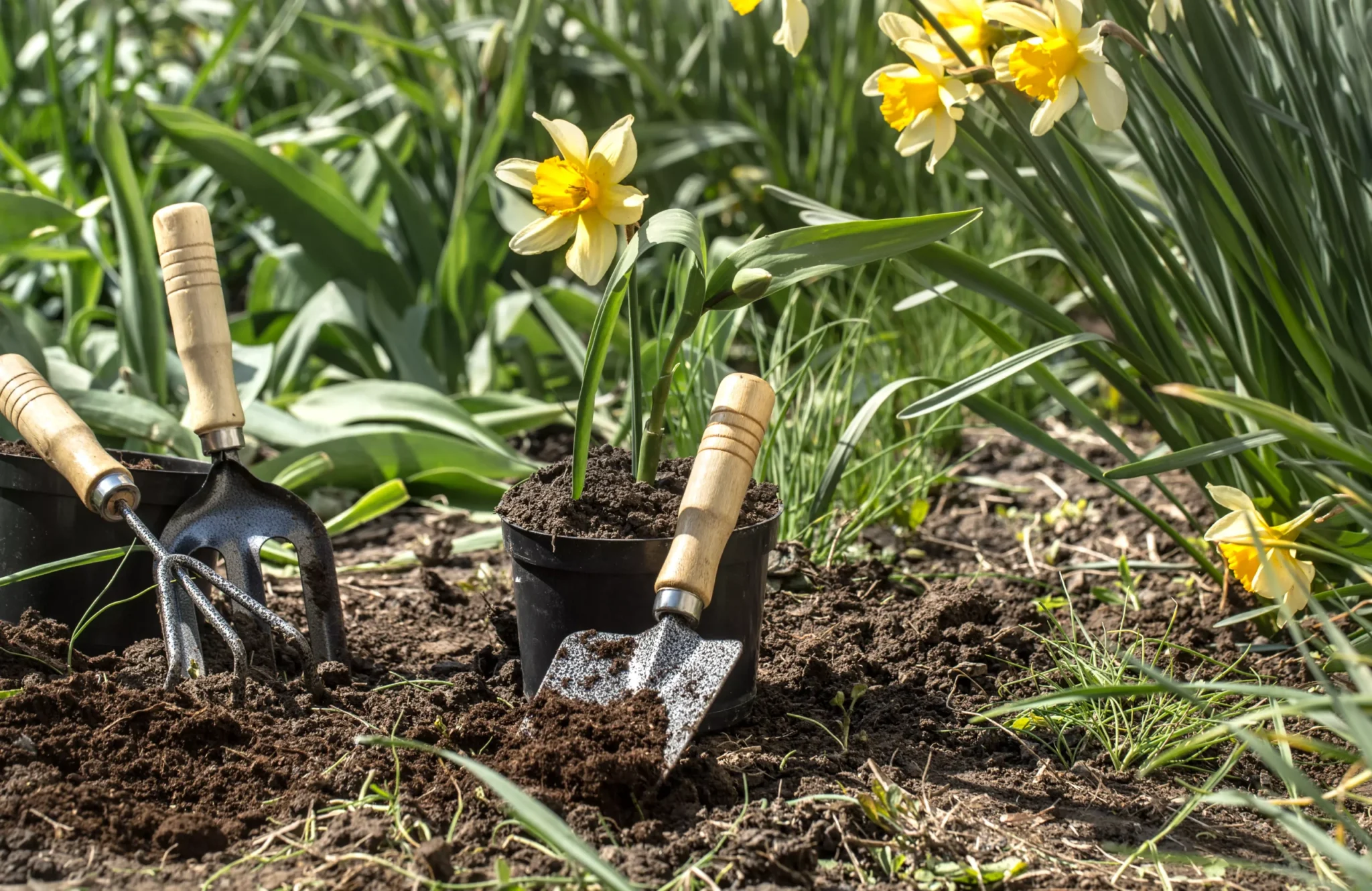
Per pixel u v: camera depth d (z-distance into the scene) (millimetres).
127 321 1764
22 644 1358
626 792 1265
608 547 1314
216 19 3066
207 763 1288
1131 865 1252
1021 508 1763
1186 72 1425
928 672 1419
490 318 2043
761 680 1403
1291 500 1470
